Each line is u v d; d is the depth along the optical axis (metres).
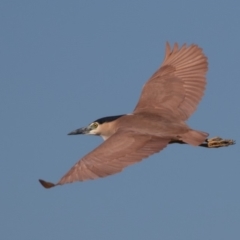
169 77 18.58
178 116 17.91
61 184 14.73
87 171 15.20
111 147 15.85
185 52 18.81
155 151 15.98
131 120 17.69
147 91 18.48
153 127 17.14
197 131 17.06
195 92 18.30
